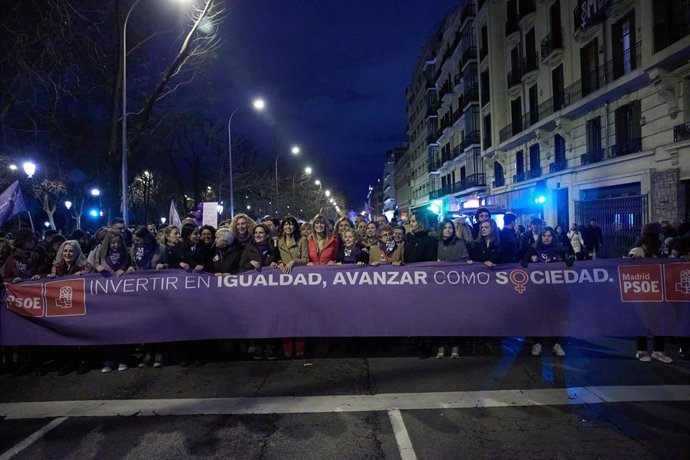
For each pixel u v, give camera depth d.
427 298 6.14
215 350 6.81
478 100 37.97
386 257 6.99
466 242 7.05
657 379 5.34
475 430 4.23
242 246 6.58
